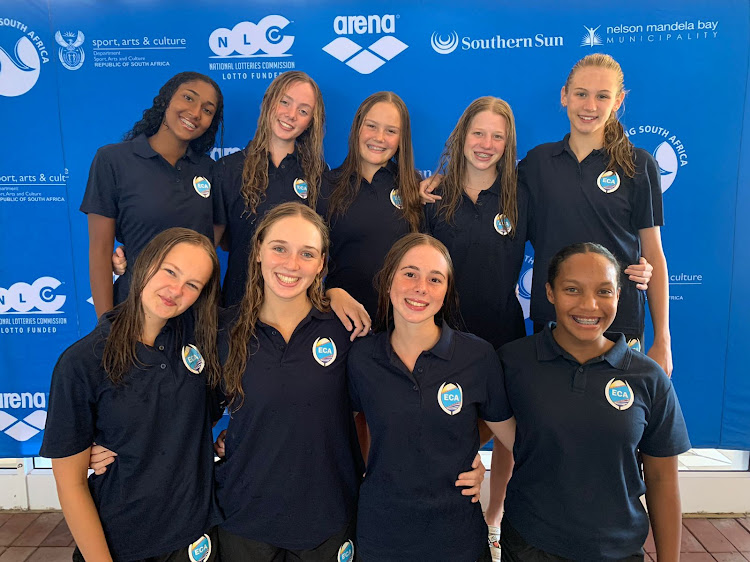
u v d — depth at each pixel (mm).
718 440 2719
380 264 2277
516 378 1709
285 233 1665
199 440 1676
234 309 1843
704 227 2596
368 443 2371
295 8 2533
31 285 2727
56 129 2615
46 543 2520
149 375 1592
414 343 1705
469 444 1686
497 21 2512
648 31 2473
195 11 2537
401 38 2543
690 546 2494
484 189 2270
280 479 1655
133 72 2576
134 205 2215
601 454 1578
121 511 1596
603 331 1703
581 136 2232
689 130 2533
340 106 2613
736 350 2658
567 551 1610
